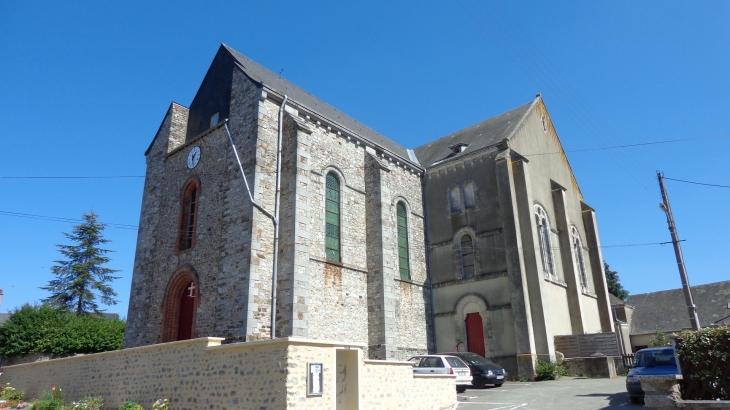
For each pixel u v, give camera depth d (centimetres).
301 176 1814
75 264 3891
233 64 2100
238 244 1727
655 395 979
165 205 2161
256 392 986
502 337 2131
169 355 1208
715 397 999
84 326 2694
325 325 1811
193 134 2228
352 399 1091
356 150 2223
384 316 1984
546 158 2728
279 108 1948
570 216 2836
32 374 1783
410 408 1232
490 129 2772
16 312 2683
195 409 1097
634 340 3688
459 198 2480
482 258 2306
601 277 2831
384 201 2161
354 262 2039
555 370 1966
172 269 1983
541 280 2131
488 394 1565
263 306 1656
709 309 3581
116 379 1358
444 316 2356
